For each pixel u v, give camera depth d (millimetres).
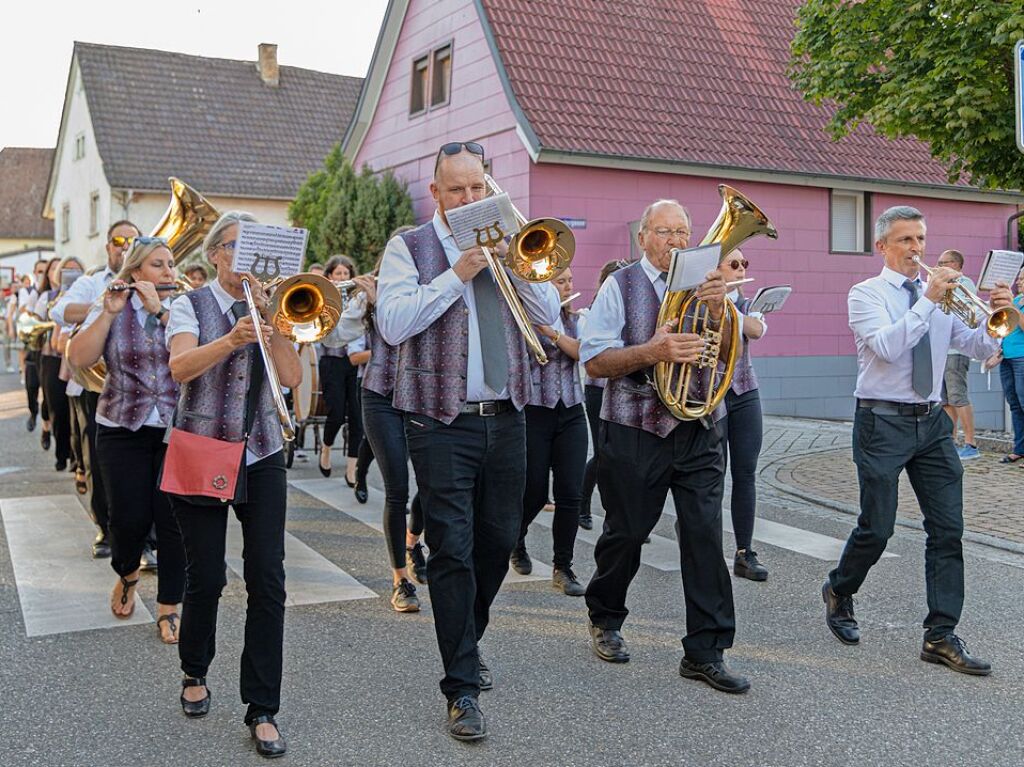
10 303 23281
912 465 5129
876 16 12406
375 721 4348
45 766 3932
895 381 5023
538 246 4203
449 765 3930
